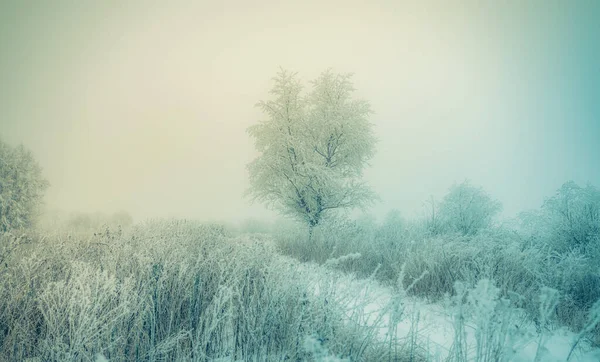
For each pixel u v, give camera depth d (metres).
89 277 2.27
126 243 3.62
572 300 3.17
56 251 3.29
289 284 2.54
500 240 5.57
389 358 1.98
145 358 2.04
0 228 4.79
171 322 2.19
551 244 5.33
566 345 2.49
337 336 2.04
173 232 5.09
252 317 2.19
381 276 4.74
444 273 4.12
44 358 1.80
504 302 1.76
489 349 1.75
